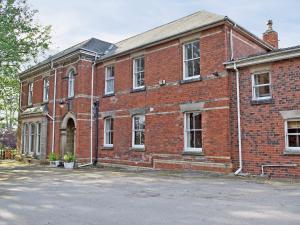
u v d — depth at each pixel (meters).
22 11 18.81
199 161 14.38
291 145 12.05
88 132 19.98
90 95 20.39
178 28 17.27
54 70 22.77
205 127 14.32
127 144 18.08
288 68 12.27
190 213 6.48
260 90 13.16
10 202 7.91
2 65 18.59
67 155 18.78
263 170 12.59
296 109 11.89
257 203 7.39
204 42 14.87
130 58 18.59
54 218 6.25
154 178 12.75
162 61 16.69
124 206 7.28
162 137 16.14
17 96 29.20
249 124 13.15
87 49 20.45
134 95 18.00
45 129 22.45
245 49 15.52
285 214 6.28
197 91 14.81
